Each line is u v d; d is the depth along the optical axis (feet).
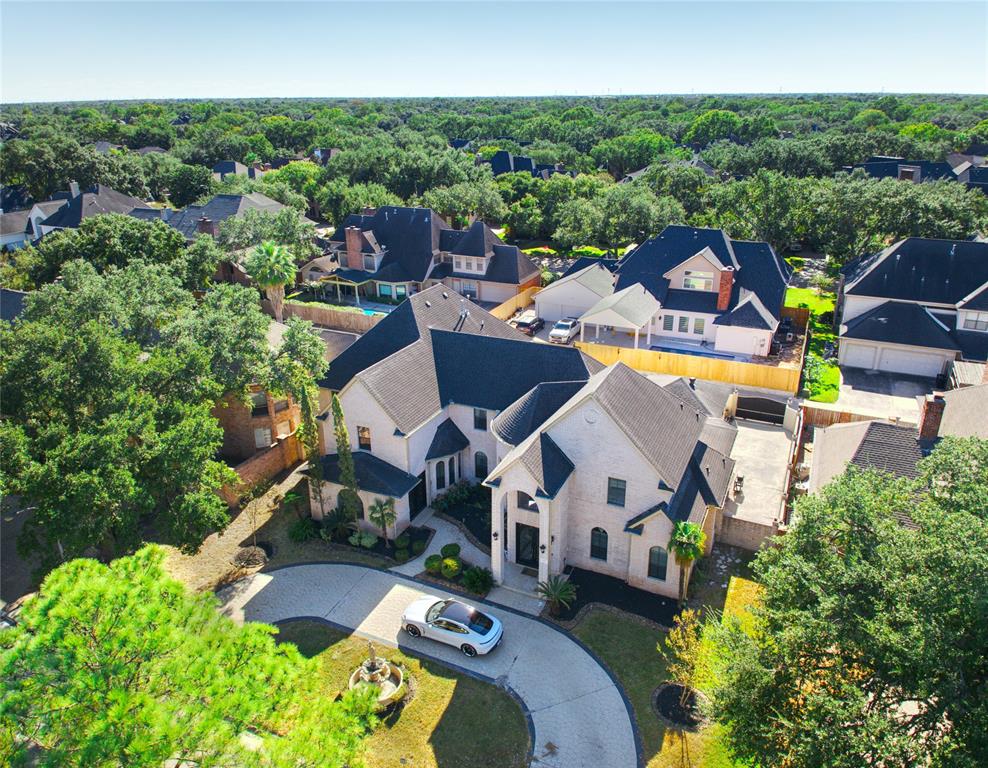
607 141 588.09
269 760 44.57
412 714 79.66
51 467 82.64
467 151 577.02
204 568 106.22
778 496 122.62
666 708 80.07
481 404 122.11
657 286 209.15
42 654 43.55
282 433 138.41
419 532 114.62
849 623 56.75
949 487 64.69
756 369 168.04
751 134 641.40
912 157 440.04
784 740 57.21
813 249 311.27
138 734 40.19
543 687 83.46
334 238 272.51
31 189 370.53
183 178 383.45
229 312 124.16
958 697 49.85
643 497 95.66
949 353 173.17
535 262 279.08
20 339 95.81
